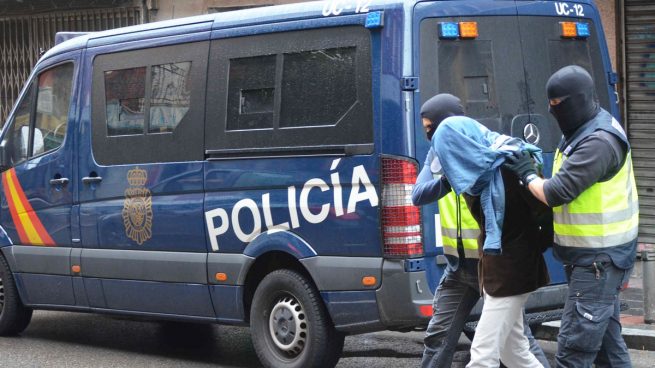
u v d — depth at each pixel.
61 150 9.30
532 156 5.86
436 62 7.15
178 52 8.42
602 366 6.04
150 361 8.73
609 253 5.68
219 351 9.14
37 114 9.60
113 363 8.66
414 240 7.01
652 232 12.34
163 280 8.45
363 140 7.20
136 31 8.82
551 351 8.71
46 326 10.64
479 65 7.33
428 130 6.14
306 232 7.48
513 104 7.46
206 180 8.13
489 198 5.69
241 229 7.89
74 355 9.05
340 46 7.37
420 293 7.02
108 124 8.92
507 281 5.76
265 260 7.94
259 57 7.86
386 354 8.68
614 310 5.93
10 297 9.86
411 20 7.08
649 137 12.28
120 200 8.79
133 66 8.77
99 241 8.96
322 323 7.52
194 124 8.24
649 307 9.16
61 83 9.41
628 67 12.34
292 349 7.68
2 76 17.17
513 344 6.02
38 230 9.51
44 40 16.75
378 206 7.10
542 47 7.68
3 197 9.84
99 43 9.09
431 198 6.09
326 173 7.38
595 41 8.10
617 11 12.31
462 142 5.65
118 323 10.71
